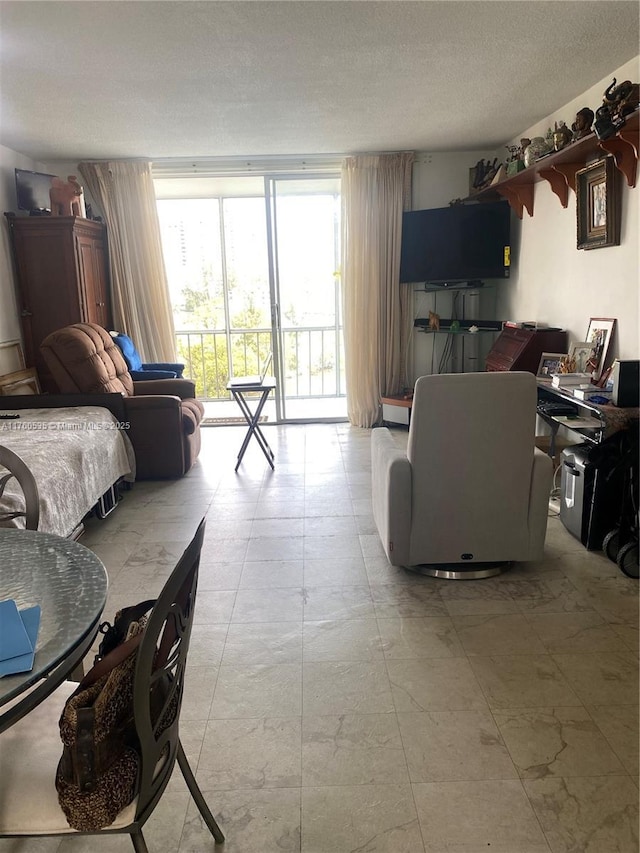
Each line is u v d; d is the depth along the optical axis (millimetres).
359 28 2584
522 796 1539
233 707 1887
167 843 1437
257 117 3955
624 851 1390
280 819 1491
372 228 5215
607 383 3209
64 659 1058
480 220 4910
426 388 2324
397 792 1559
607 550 2775
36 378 4527
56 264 4594
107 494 3553
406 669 2051
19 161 4773
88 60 2867
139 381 4844
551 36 2729
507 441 2408
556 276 4086
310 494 3820
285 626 2332
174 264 6906
